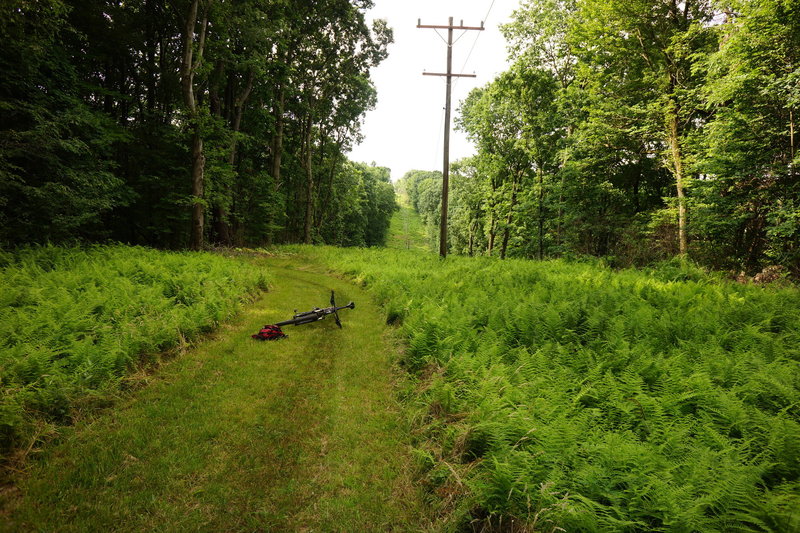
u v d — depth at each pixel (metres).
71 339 5.93
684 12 18.08
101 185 14.74
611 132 19.56
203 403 5.38
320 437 4.79
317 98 37.12
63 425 4.54
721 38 13.57
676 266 15.46
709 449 3.63
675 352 6.32
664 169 23.69
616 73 20.14
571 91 21.34
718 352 6.01
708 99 14.03
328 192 44.66
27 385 4.61
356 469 4.24
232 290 11.02
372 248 30.09
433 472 4.06
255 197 30.36
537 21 25.36
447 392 5.10
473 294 10.85
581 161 21.58
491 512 3.22
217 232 26.25
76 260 11.67
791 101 11.39
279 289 13.93
